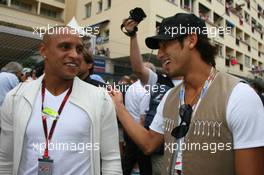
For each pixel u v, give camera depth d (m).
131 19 2.58
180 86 1.88
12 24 22.33
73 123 1.76
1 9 22.05
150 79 2.98
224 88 1.57
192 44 1.69
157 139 1.97
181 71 1.74
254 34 33.78
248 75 29.94
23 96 1.83
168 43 1.73
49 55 1.81
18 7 23.97
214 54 1.76
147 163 3.83
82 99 1.82
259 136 1.46
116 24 19.98
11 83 5.14
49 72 1.83
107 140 1.91
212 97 1.59
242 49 29.91
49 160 1.72
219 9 25.27
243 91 1.51
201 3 22.44
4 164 1.92
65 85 1.85
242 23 30.09
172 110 1.82
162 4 18.09
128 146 3.86
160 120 1.96
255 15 34.47
